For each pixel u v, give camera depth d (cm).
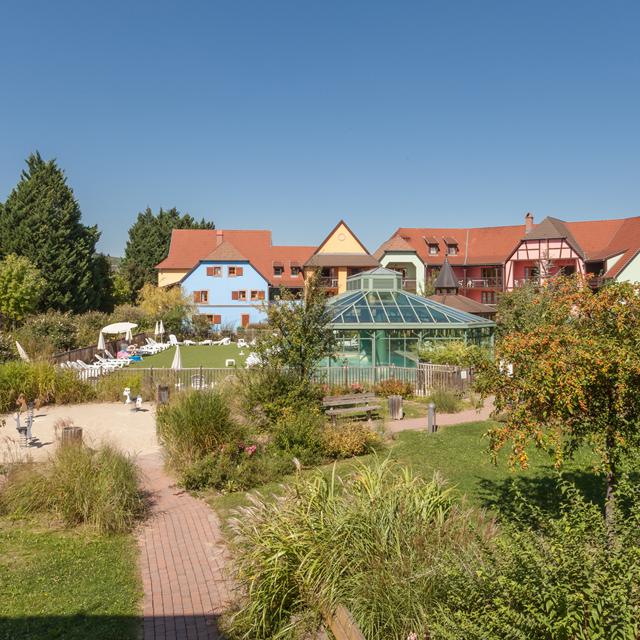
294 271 7025
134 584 798
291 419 1486
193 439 1337
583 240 5894
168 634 670
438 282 4269
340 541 633
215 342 5659
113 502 1008
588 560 441
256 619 633
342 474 1278
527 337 758
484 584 473
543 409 733
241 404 1684
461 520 671
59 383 2284
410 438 1619
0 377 2158
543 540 495
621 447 716
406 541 615
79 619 699
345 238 6391
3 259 5472
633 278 5062
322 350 1759
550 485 1154
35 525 992
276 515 725
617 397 699
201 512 1094
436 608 531
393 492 706
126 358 3919
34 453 1507
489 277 6188
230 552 858
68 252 5769
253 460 1296
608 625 405
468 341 2858
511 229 6506
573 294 778
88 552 899
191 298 6291
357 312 2855
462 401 2262
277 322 1733
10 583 786
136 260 9250
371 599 565
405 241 6275
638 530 485
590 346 690
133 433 1777
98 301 6234
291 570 641
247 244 7375
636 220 5597
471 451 1460
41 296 5459
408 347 2816
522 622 414
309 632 596
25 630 670
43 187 5725
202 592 776
